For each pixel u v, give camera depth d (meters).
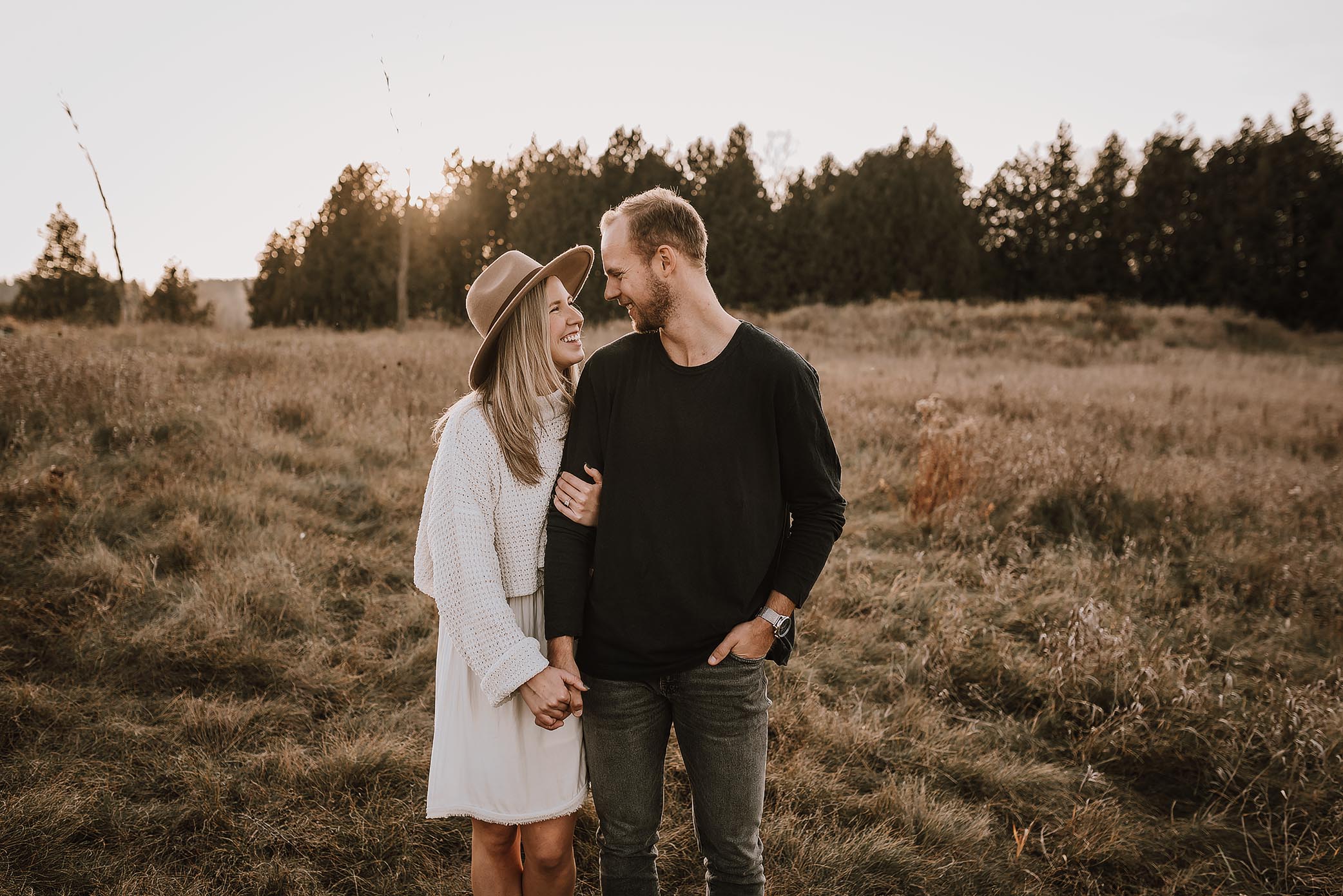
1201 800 2.72
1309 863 2.38
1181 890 2.30
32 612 3.21
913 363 15.83
